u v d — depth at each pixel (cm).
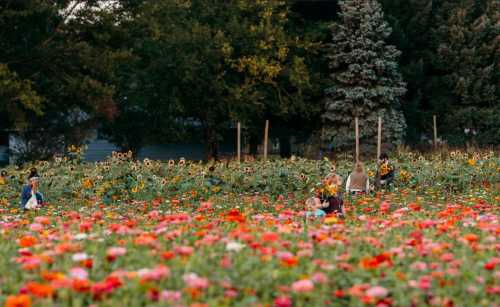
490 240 805
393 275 641
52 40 3316
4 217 1315
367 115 3994
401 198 1806
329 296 602
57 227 976
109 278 570
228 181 2062
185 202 1703
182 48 3812
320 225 967
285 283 629
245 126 4003
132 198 1834
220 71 4019
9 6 3144
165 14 3906
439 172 2205
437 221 978
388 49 4072
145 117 4003
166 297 554
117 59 3309
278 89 4053
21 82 3008
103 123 3966
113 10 3481
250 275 627
